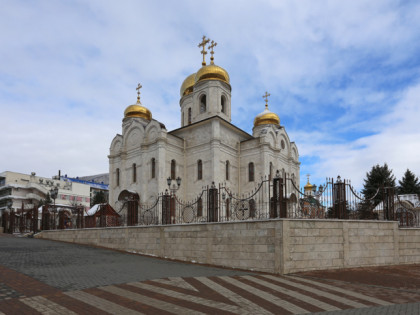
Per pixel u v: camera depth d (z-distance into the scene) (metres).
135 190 40.78
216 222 17.48
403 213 24.02
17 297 9.46
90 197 92.25
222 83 45.62
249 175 41.69
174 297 9.84
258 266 15.52
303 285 12.12
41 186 79.62
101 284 11.33
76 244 26.56
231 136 42.75
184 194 40.62
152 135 40.22
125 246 22.84
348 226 16.97
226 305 9.11
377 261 17.66
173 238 19.58
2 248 21.53
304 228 15.52
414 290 11.35
